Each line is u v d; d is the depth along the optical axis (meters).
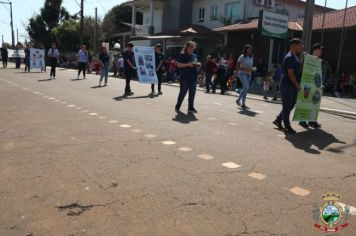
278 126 8.88
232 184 4.93
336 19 23.20
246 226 3.80
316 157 6.48
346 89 20.02
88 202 4.25
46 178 4.94
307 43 14.77
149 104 11.72
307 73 8.67
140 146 6.61
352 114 12.45
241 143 7.18
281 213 4.12
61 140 6.85
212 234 3.62
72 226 3.70
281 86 8.53
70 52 54.62
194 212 4.07
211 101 13.67
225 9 33.62
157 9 41.41
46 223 3.75
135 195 4.46
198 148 6.63
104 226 3.72
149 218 3.91
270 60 25.70
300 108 8.69
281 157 6.34
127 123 8.55
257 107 12.77
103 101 11.96
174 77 24.50
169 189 4.68
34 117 8.95
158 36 34.56
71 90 14.73
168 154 6.18
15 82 17.12
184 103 12.45
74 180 4.89
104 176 5.05
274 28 20.62
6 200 4.25
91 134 7.38
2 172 5.12
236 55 27.75
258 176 5.28
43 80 18.75
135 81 21.62
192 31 32.00
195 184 4.87
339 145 7.48
